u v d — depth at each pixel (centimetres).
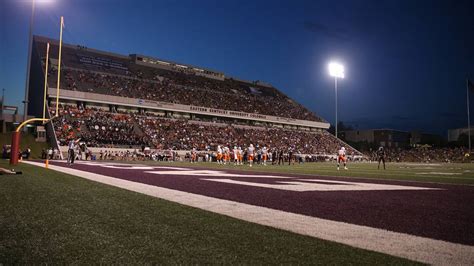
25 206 537
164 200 620
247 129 6034
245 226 417
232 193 739
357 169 2347
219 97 6372
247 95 7112
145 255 300
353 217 482
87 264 277
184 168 1925
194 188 830
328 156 5622
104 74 5366
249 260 289
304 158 5181
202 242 343
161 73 6406
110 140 4075
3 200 593
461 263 285
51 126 3888
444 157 6100
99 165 2050
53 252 307
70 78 4756
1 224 412
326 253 311
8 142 3784
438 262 288
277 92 8212
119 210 513
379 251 318
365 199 670
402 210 545
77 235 364
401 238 367
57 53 5322
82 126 4131
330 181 1125
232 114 5962
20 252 306
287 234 380
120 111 4931
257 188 847
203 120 5744
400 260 292
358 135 9531
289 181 1090
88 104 4669
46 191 723
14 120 4366
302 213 509
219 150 3400
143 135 4509
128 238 355
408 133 9794
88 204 564
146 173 1368
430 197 720
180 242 342
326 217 480
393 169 2406
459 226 430
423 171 2083
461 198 709
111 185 871
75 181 959
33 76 5353
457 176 1545
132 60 6425
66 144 3606
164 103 5231
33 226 404
